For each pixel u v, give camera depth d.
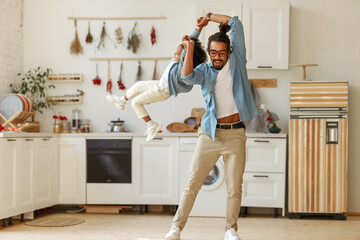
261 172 5.09
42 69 5.79
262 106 5.39
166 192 5.20
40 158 4.95
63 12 5.76
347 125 5.05
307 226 4.68
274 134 5.07
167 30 5.65
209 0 5.49
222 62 3.16
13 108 5.22
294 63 5.50
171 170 5.19
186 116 5.61
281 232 4.36
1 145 4.30
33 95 5.74
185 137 5.17
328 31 5.48
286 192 5.32
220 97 3.24
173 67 3.42
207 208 5.11
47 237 4.05
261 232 4.36
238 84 3.21
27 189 4.72
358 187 5.42
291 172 5.09
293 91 5.10
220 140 3.29
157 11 5.66
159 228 4.50
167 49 5.64
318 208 5.07
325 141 5.06
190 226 4.61
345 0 5.47
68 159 5.33
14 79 5.61
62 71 5.77
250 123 5.33
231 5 5.34
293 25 5.50
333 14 5.48
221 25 3.25
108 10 5.71
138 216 5.19
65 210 5.53
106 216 5.18
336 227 4.63
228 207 3.36
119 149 5.25
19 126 5.23
